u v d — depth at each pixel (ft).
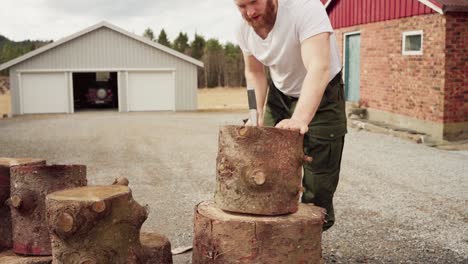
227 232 9.28
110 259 9.01
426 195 22.39
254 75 12.23
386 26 47.01
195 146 40.27
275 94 12.66
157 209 20.15
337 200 21.47
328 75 10.11
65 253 8.89
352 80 55.21
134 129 55.06
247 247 9.22
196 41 168.35
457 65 38.78
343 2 55.72
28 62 84.79
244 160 9.41
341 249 15.03
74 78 96.94
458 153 34.53
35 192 10.60
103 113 83.76
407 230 17.07
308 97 9.79
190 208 20.30
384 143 39.24
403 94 44.52
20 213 10.68
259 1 9.99
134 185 25.13
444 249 15.12
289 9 10.27
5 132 52.90
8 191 11.32
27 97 85.20
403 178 26.27
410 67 43.24
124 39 86.89
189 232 16.92
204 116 73.56
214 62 147.64
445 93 38.78
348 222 17.99
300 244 9.39
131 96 87.97
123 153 36.73
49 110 85.81
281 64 11.14
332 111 12.03
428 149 36.35
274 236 9.23
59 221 8.66
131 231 9.36
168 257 11.20
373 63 49.83
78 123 63.67
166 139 45.39
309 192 12.44
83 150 38.52
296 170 9.67
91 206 8.66
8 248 11.47
